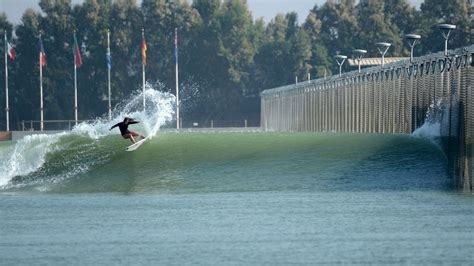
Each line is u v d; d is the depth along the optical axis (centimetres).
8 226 14488
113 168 19275
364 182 17912
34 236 13688
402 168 18738
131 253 12481
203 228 14075
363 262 11775
